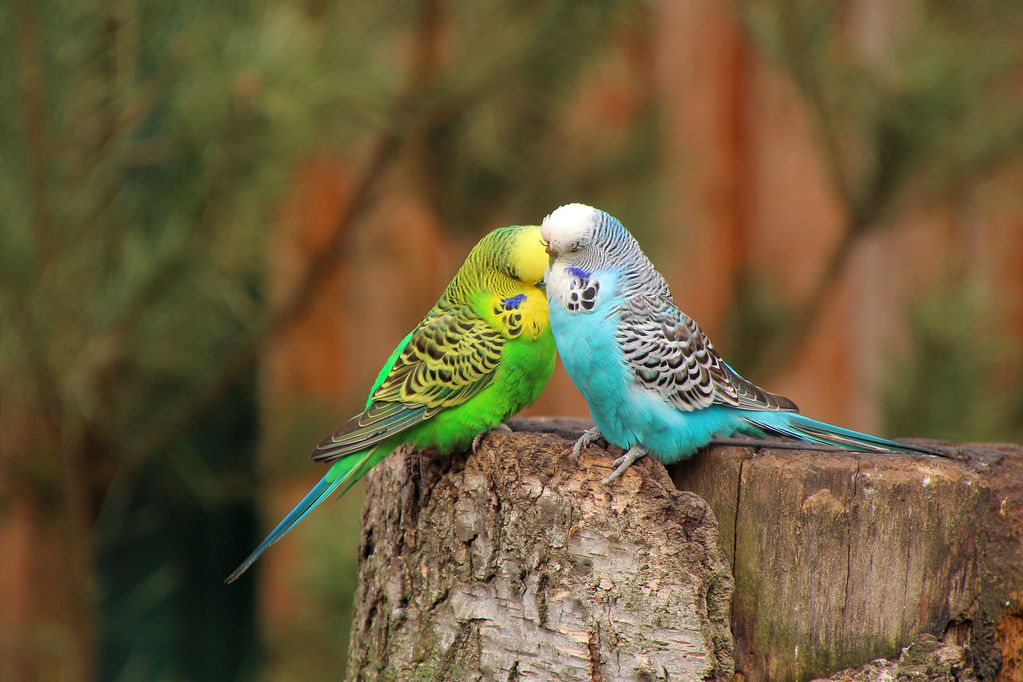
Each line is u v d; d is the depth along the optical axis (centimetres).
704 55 948
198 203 616
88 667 702
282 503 844
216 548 938
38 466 669
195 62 596
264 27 598
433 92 716
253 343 711
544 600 470
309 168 834
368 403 570
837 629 453
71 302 616
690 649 444
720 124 955
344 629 667
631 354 493
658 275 538
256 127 591
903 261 919
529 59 731
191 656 937
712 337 874
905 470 454
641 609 450
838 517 450
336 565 661
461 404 542
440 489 517
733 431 516
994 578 467
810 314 841
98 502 736
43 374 618
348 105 628
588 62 767
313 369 897
